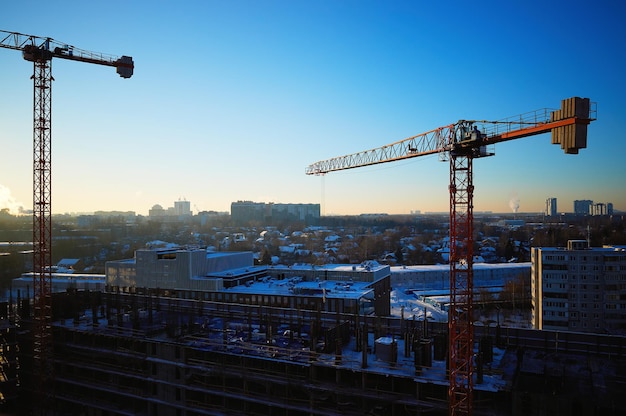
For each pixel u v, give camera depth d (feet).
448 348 231.50
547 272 497.87
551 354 233.76
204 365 253.03
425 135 302.04
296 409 228.43
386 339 231.30
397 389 219.00
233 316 322.55
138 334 281.13
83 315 341.21
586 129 217.77
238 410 248.32
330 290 469.16
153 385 270.67
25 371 324.80
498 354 236.22
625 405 177.78
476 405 205.87
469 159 272.72
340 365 222.07
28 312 339.98
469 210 268.62
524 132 241.35
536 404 185.57
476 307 632.79
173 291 519.19
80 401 295.89
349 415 219.41
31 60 362.33
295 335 272.92
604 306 483.10
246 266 610.24
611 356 228.02
